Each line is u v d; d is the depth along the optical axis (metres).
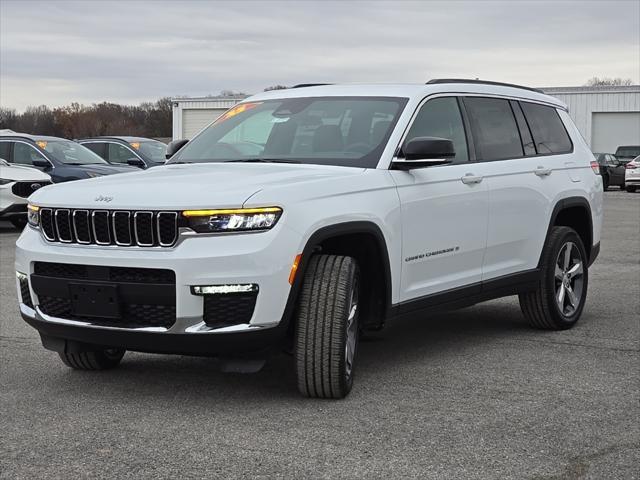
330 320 4.61
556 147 7.10
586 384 5.14
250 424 4.34
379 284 5.16
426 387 5.07
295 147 5.55
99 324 4.58
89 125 66.75
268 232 4.41
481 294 6.07
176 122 48.84
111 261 4.48
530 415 4.50
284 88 6.39
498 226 6.14
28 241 4.89
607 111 45.00
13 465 3.77
